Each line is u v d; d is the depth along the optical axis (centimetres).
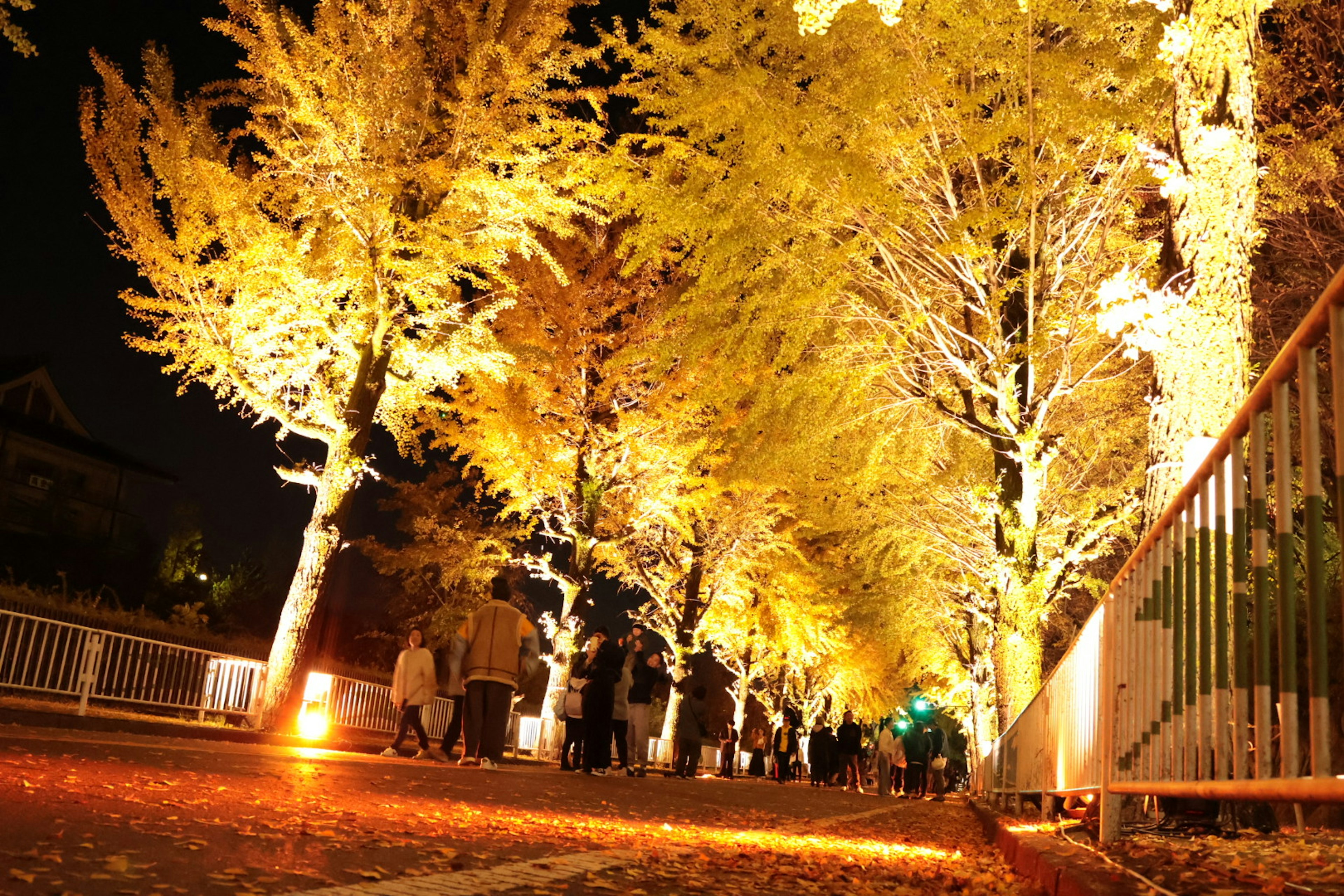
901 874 539
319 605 1470
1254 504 289
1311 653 238
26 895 258
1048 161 1066
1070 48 995
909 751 2330
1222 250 725
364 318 1551
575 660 2005
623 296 1980
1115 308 733
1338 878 343
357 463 1495
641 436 2006
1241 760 303
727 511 2434
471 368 1523
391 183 1412
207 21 1414
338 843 421
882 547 1695
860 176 936
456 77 1459
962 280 1152
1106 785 501
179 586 3359
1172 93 820
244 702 1407
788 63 1030
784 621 2869
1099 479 1531
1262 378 283
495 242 1531
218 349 1380
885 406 1226
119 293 1354
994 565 1178
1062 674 695
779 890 442
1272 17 1147
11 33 721
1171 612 402
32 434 3416
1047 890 412
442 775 932
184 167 1342
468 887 352
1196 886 323
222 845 380
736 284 1076
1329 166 1039
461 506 2830
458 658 1421
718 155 1077
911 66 955
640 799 979
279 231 1412
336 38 1447
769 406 1114
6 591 1902
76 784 517
